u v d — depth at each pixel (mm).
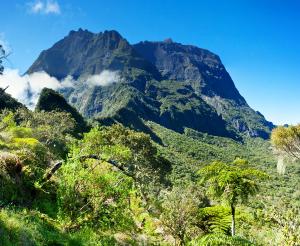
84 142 13859
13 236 8273
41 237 9516
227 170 21797
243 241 13547
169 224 19578
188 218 20125
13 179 11906
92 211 12453
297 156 29766
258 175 21641
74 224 12039
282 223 14711
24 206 11422
